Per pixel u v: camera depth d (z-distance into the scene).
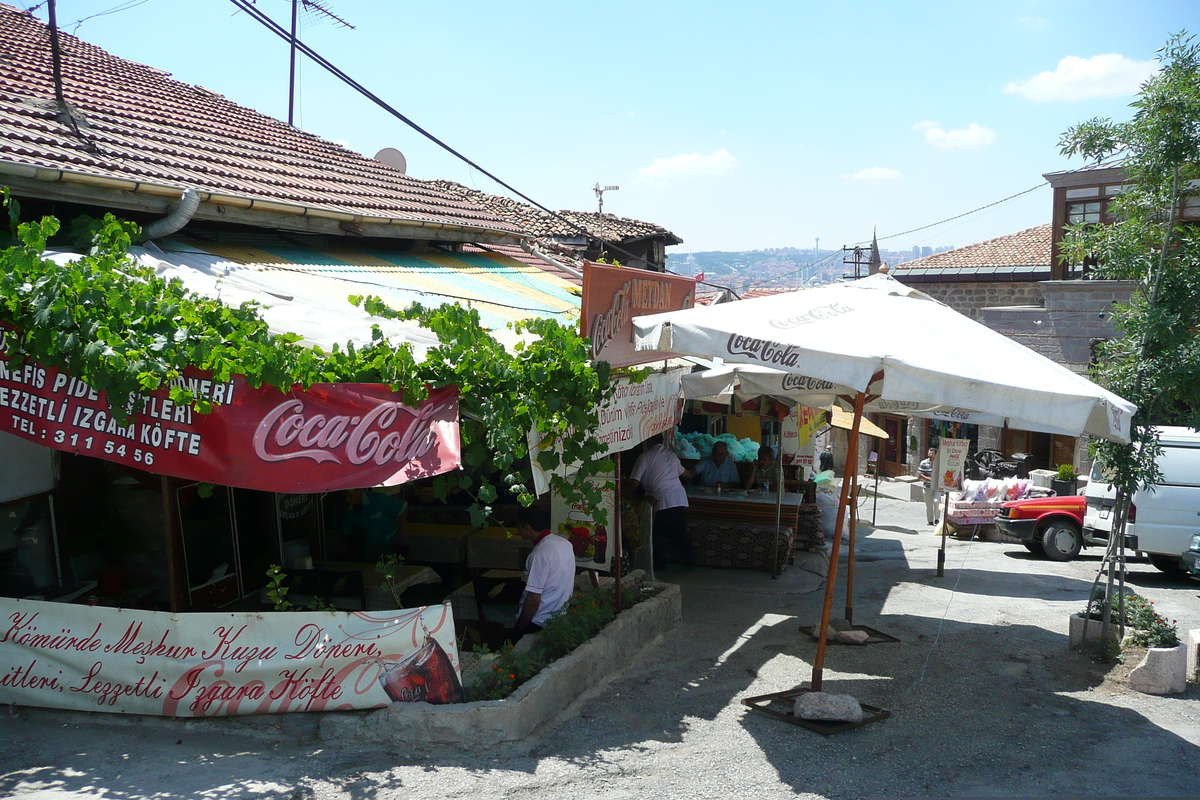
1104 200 24.92
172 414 5.27
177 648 5.81
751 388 9.73
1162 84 7.68
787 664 7.98
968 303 28.73
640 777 5.48
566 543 7.50
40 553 6.53
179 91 13.05
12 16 12.74
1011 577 12.85
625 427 7.75
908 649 8.57
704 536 12.51
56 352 5.04
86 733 5.68
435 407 5.68
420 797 5.02
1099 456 8.05
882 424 32.28
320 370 5.45
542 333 6.43
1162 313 7.63
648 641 8.34
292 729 5.80
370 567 8.48
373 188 12.11
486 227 12.99
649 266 23.75
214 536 7.10
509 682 6.15
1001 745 6.23
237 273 7.45
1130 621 8.22
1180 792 5.57
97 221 6.73
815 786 5.48
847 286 8.01
